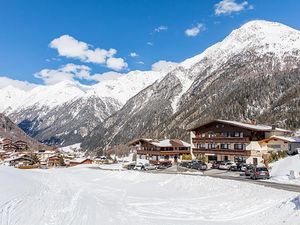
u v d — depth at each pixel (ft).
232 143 276.62
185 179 154.61
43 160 562.66
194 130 310.45
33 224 66.74
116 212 93.09
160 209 102.01
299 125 481.46
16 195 91.09
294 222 69.41
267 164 205.46
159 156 357.41
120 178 202.39
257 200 99.45
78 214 82.07
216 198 114.11
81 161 468.34
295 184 138.82
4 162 503.20
